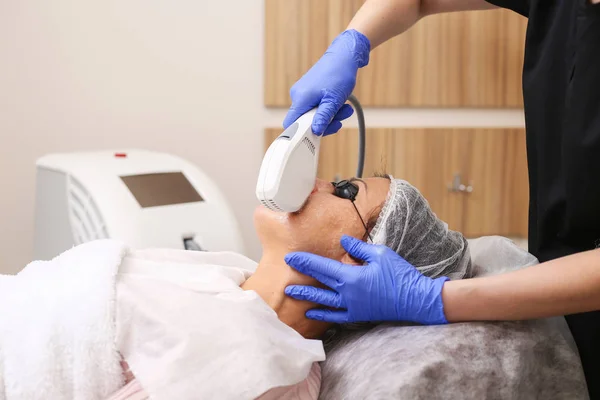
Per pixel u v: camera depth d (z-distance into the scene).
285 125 1.01
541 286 0.80
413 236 0.91
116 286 0.76
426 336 0.82
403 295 0.83
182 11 1.94
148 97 1.96
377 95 1.99
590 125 0.90
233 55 1.98
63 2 1.88
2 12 1.85
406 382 0.73
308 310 0.87
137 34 1.93
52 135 1.93
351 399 0.76
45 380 0.71
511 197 2.09
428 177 2.04
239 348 0.71
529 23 1.05
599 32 0.89
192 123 1.99
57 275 0.79
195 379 0.69
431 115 2.05
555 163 0.99
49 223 1.59
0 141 1.90
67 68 1.91
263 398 0.72
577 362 0.87
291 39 1.95
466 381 0.77
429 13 1.30
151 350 0.72
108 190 1.41
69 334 0.73
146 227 1.39
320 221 0.87
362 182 0.93
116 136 1.96
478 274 1.03
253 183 2.05
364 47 1.10
